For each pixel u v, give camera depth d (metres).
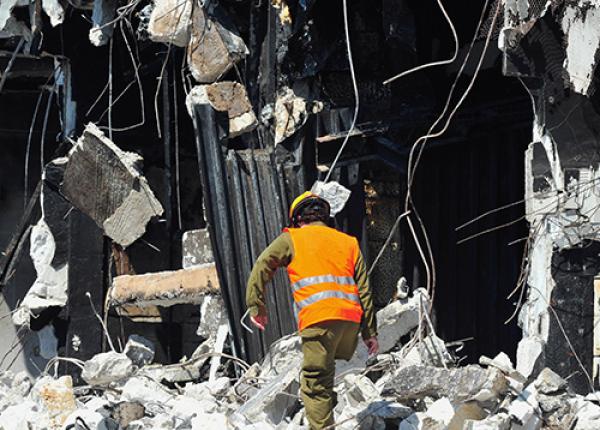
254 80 30.22
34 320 32.12
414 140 30.45
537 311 23.91
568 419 20.97
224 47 29.61
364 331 20.25
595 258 23.41
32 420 23.05
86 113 33.78
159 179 34.75
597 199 23.28
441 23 30.30
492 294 29.56
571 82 22.77
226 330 29.02
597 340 23.38
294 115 29.69
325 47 29.95
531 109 28.56
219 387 25.27
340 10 30.05
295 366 23.92
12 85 42.00
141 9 31.53
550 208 23.59
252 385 24.75
